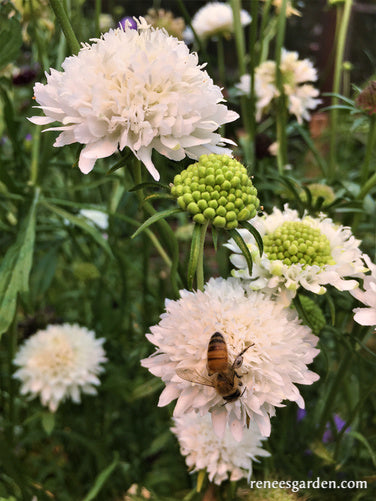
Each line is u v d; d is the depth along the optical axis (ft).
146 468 0.63
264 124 0.75
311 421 0.56
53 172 0.76
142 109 0.33
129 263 0.66
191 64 0.34
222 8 0.83
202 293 0.34
